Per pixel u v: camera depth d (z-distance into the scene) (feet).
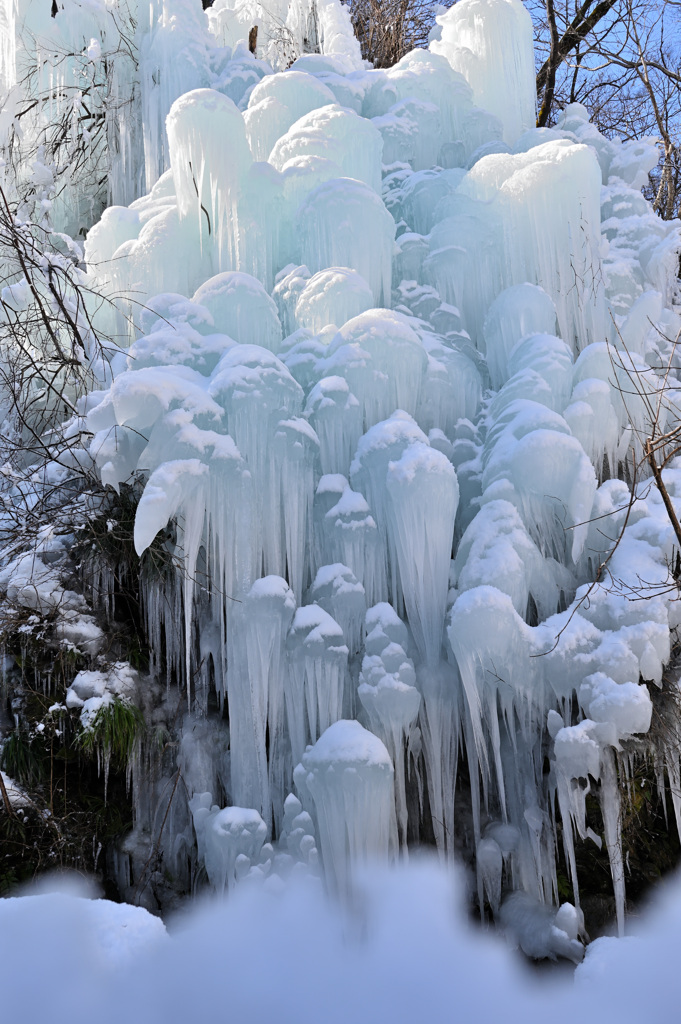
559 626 19.84
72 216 31.37
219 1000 13.53
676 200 40.60
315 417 20.38
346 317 22.09
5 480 22.63
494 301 24.75
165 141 29.07
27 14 29.53
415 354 21.39
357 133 25.45
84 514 20.45
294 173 24.12
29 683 19.33
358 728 18.63
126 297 23.07
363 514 19.94
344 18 35.78
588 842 20.36
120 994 11.59
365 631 19.74
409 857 19.80
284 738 19.76
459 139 30.83
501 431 21.63
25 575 20.10
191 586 18.57
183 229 23.85
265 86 27.02
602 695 18.72
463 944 18.78
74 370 22.35
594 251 25.41
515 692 19.72
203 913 17.60
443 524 19.62
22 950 11.57
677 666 19.98
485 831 20.34
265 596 18.84
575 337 25.66
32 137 30.25
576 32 41.22
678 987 15.62
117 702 18.93
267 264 23.50
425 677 19.83
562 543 21.33
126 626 20.57
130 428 18.94
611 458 22.77
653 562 20.34
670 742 19.43
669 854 20.80
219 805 19.89
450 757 20.07
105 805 19.12
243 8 35.35
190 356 20.21
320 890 17.92
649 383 23.40
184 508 18.58
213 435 18.66
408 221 27.55
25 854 17.94
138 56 30.12
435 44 33.76
